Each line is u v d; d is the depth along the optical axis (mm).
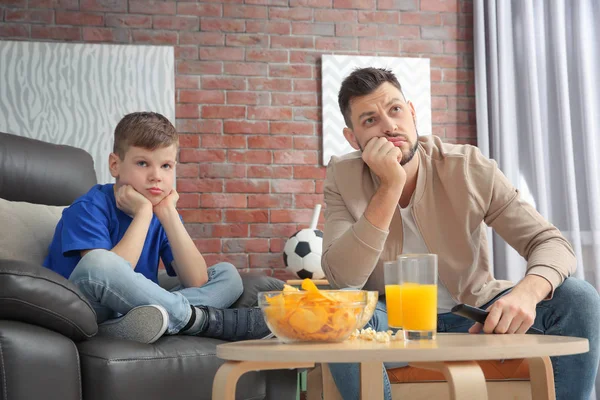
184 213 3588
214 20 3691
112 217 2082
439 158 1902
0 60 3494
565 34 3271
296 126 3707
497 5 3625
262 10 3730
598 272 3025
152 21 3645
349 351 969
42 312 1474
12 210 2107
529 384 1630
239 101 3678
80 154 2504
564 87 3219
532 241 1760
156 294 1725
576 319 1603
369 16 3801
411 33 3826
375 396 1304
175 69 3648
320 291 1152
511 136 3527
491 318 1349
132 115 2146
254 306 2025
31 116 3502
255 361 1103
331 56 3727
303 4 3762
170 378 1603
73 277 1743
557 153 3295
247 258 3617
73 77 3543
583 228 3135
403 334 1178
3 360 1369
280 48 3727
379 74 1819
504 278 3441
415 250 1886
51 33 3562
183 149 3615
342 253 1615
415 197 1861
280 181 3674
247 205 3641
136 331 1663
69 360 1473
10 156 2277
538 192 3307
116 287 1711
